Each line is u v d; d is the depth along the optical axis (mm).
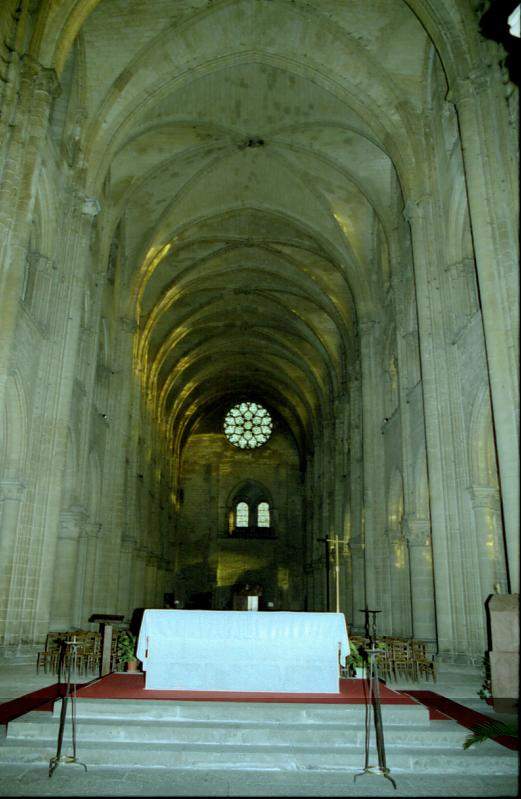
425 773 7301
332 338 40250
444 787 6738
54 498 17531
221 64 22453
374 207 26125
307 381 49250
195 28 21078
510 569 11812
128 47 20781
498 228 13500
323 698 9742
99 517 25875
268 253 36000
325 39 21203
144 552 36781
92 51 20703
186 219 31062
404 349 23141
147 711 8664
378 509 26828
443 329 18359
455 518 16812
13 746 7555
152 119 24156
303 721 8617
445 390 17859
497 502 15742
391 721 8594
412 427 21750
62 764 7176
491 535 15477
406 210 20422
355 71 21438
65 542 21031
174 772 7113
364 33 20656
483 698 11445
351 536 31375
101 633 14859
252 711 8656
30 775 6875
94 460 25188
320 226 30641
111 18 20219
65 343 18812
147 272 31234
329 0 20203
